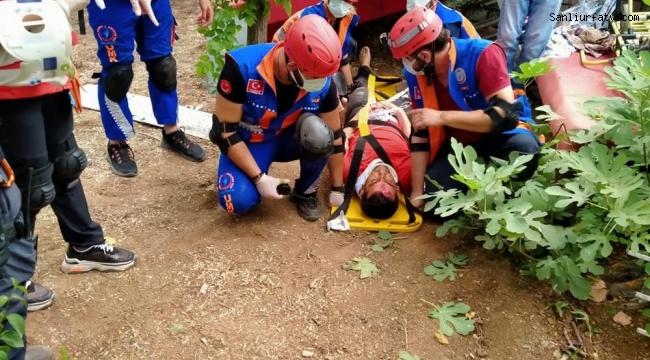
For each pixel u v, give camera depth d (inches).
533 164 113.0
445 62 106.6
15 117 78.5
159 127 153.3
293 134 115.6
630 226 93.2
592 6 169.9
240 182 111.1
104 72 124.9
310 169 113.3
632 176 97.3
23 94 77.5
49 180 84.7
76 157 90.1
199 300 97.9
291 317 95.1
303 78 98.1
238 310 96.1
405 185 124.2
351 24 141.8
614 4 169.3
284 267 105.1
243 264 105.3
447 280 102.2
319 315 95.6
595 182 96.6
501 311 95.7
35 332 90.5
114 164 132.9
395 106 142.3
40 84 79.3
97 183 130.0
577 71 144.6
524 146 112.4
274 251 108.6
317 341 91.0
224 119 107.1
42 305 94.3
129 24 119.4
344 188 122.0
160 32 127.1
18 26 69.0
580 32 159.3
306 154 108.3
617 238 96.1
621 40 144.9
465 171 100.8
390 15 209.8
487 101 107.1
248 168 109.6
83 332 91.4
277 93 105.7
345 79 158.4
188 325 93.0
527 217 95.7
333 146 109.3
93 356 87.7
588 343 90.5
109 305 96.4
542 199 102.5
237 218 117.6
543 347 90.1
